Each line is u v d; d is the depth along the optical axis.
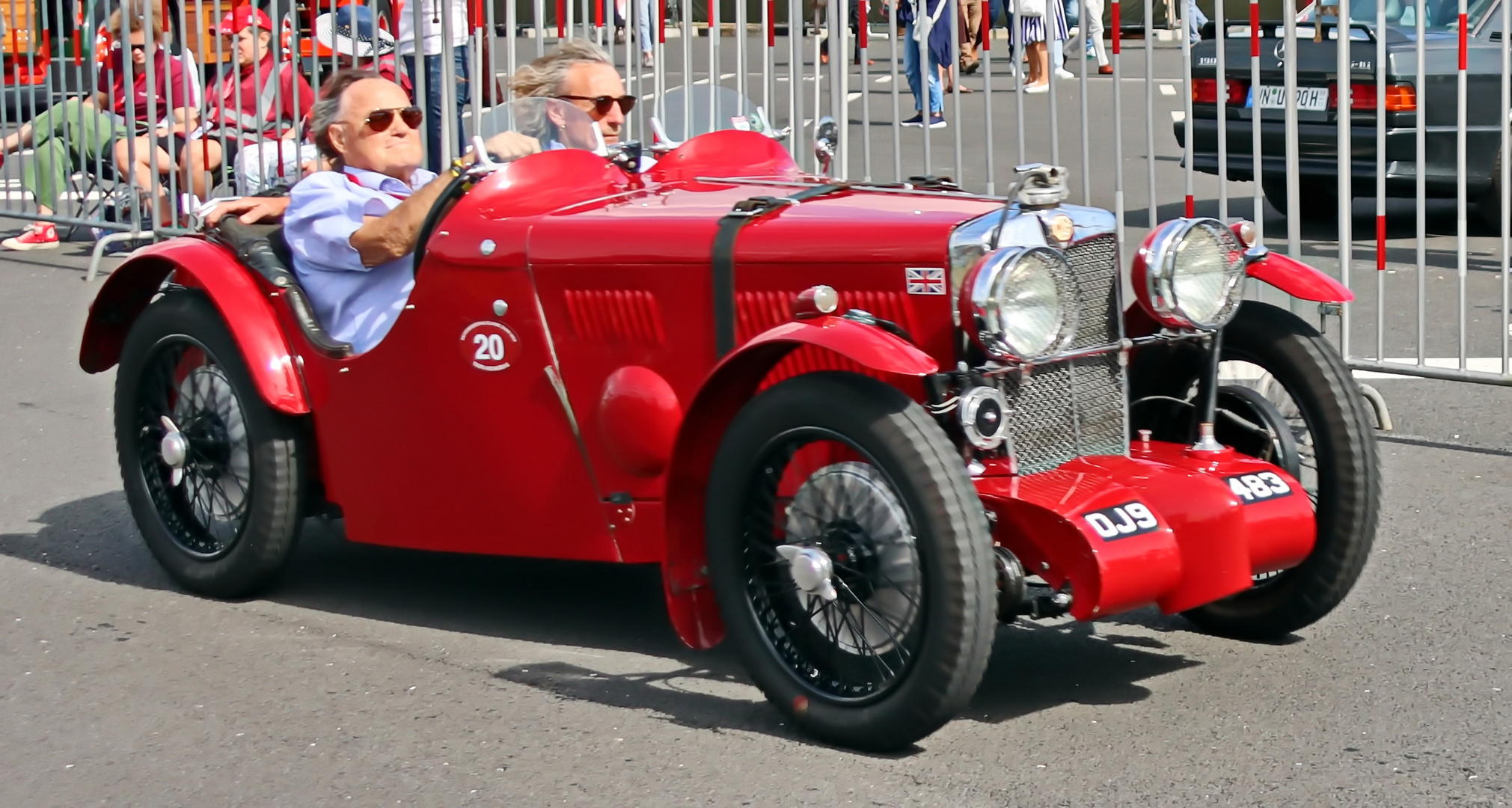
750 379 3.70
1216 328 3.97
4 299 9.29
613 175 4.56
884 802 3.40
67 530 5.47
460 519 4.43
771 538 3.72
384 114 4.88
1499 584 4.71
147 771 3.66
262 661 4.30
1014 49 6.89
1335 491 4.06
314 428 4.65
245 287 4.67
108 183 10.70
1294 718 3.79
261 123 8.49
